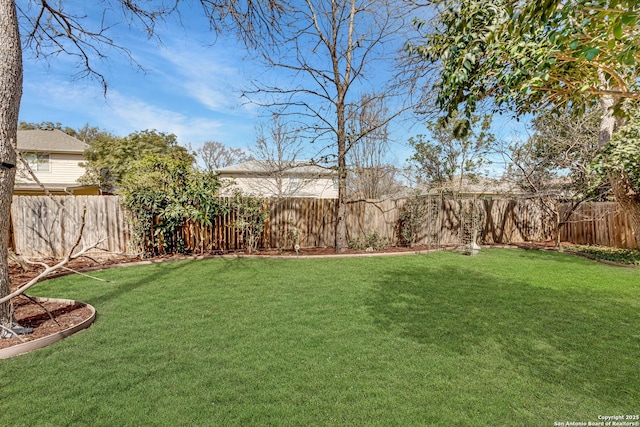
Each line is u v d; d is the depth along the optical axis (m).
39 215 8.91
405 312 4.46
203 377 2.74
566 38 2.00
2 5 3.59
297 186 20.78
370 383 2.68
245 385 2.63
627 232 10.95
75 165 19.14
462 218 12.38
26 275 6.93
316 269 7.45
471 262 8.62
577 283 6.22
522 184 12.97
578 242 13.05
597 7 1.81
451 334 3.72
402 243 12.27
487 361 3.09
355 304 4.80
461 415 2.30
